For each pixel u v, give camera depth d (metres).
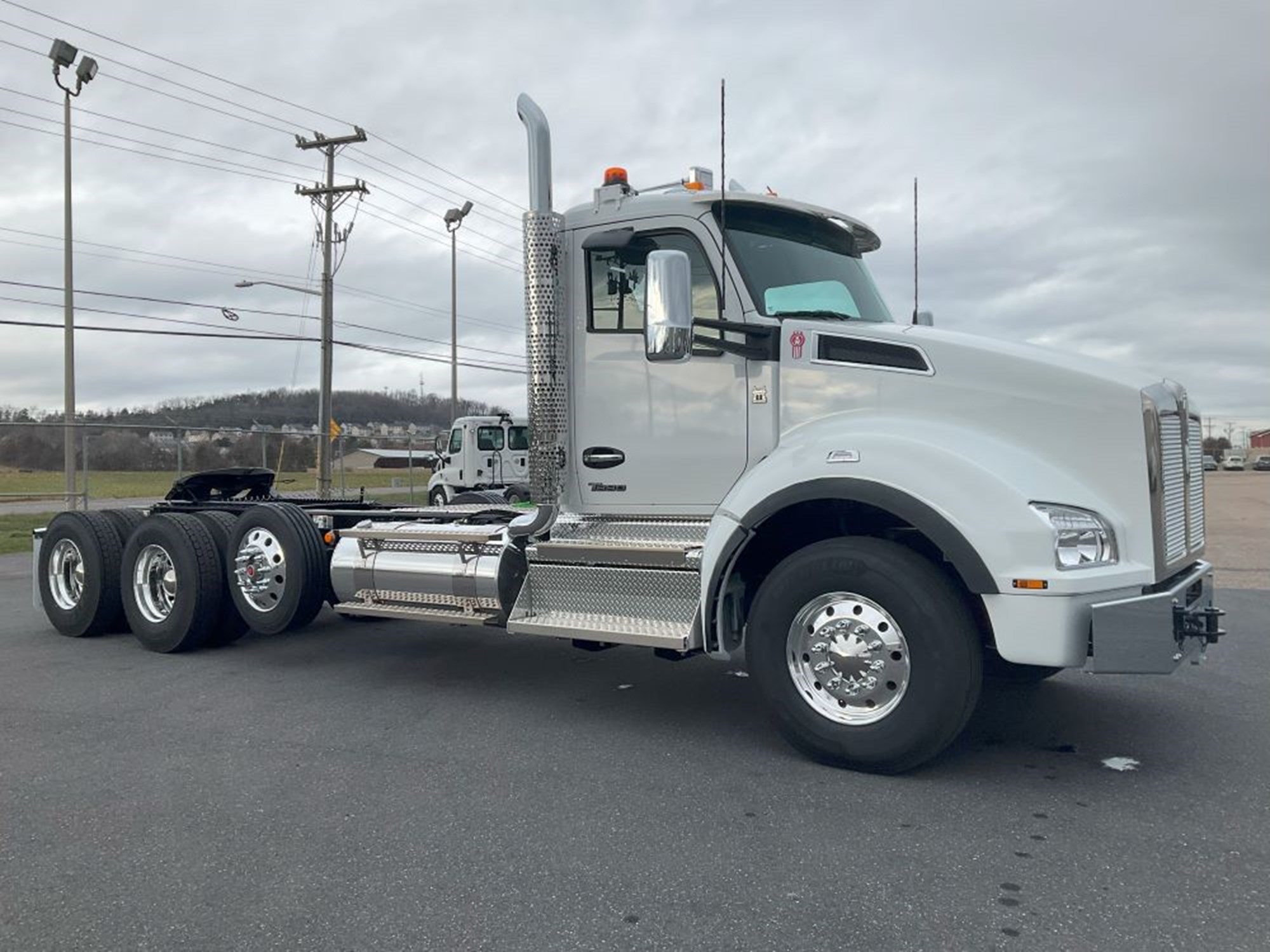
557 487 5.38
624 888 3.29
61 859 3.58
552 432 5.37
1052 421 4.26
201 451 22.44
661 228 5.13
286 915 3.13
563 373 5.41
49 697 5.99
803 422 4.77
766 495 4.51
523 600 5.43
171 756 4.80
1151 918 3.02
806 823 3.85
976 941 2.90
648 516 5.19
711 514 5.02
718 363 4.99
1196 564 4.83
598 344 5.32
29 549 16.02
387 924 3.07
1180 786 4.23
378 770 4.55
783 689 4.52
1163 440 4.32
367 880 3.38
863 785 4.28
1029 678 5.80
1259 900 3.14
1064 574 3.88
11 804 4.14
